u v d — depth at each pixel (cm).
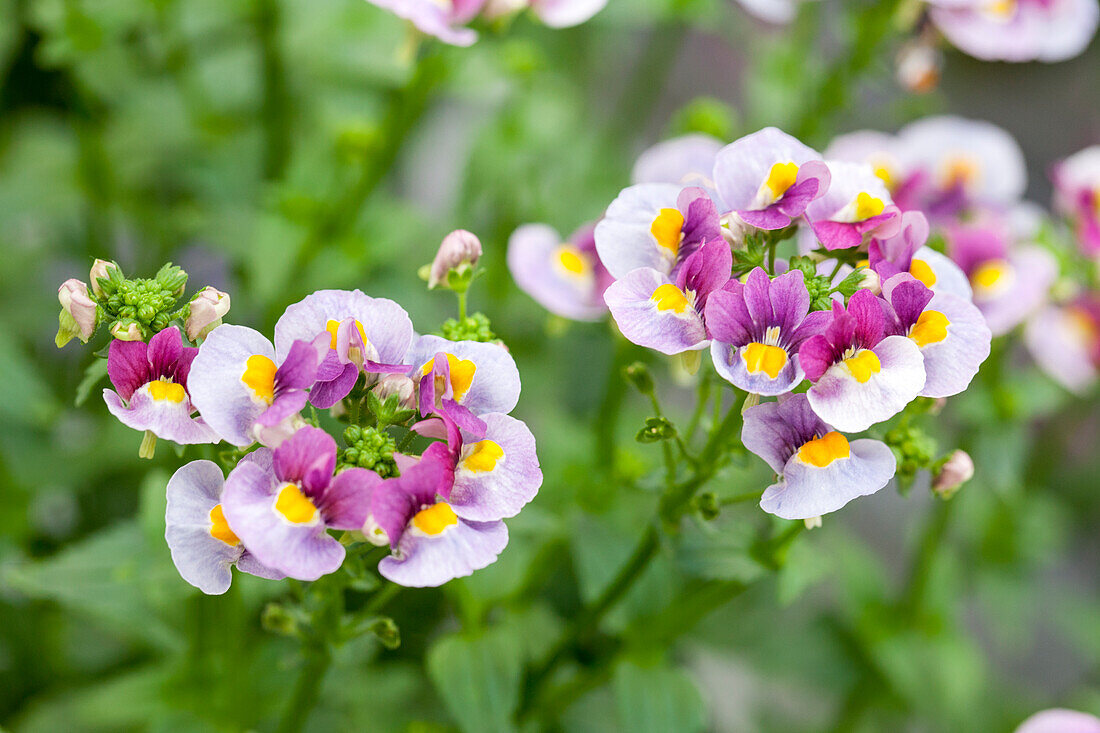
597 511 57
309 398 48
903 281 48
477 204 71
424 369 48
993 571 72
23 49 72
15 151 71
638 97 78
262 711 56
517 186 68
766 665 66
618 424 60
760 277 48
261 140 69
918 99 70
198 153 69
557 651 55
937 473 51
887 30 64
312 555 47
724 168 50
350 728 57
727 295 48
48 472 61
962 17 62
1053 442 73
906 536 90
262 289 59
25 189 67
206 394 47
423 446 52
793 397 48
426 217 61
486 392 49
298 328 48
